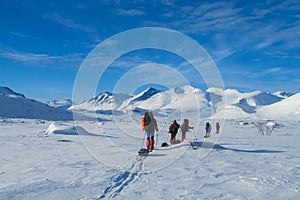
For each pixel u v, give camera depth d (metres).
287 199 4.49
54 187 5.17
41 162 7.89
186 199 4.57
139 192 4.99
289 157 9.73
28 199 4.45
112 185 5.43
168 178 6.15
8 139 15.49
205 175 6.48
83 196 4.67
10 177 5.94
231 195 4.79
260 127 34.88
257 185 5.46
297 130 37.09
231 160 8.78
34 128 28.45
